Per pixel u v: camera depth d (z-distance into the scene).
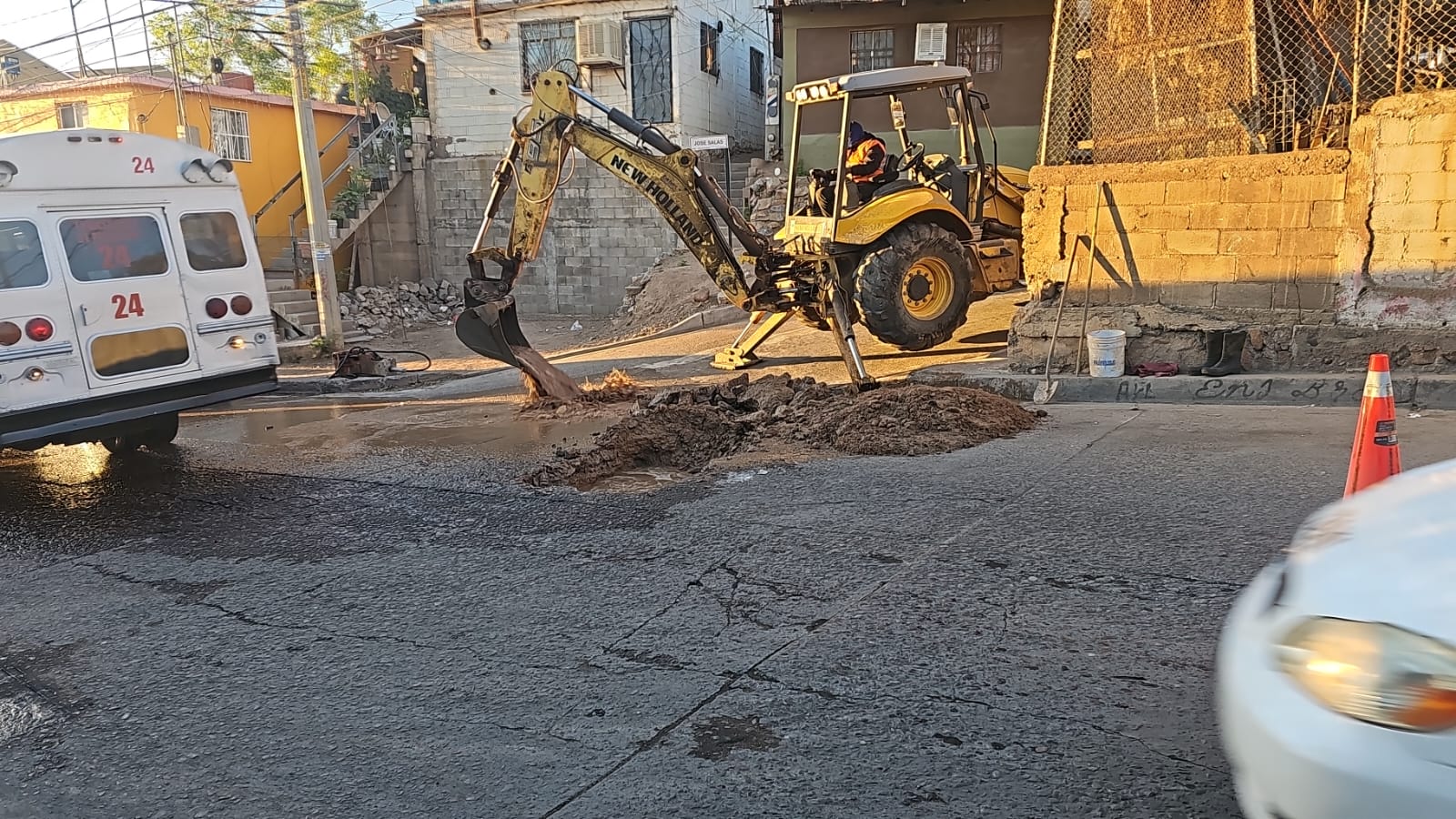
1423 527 2.45
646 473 7.09
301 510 6.72
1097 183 8.63
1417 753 1.93
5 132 23.36
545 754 3.36
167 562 5.75
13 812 3.23
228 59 25.09
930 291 10.51
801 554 5.08
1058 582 4.46
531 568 5.21
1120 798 2.89
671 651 4.09
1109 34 8.61
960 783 3.03
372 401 12.34
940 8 18.67
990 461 6.54
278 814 3.11
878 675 3.75
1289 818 2.11
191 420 11.29
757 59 27.61
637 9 22.19
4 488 7.99
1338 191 7.71
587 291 22.69
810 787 3.07
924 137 19.03
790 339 13.14
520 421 9.59
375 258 23.66
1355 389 7.38
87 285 7.42
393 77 28.67
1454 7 7.27
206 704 3.89
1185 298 8.40
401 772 3.31
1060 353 8.75
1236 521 5.04
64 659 4.44
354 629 4.55
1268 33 8.05
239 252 8.41
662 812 2.99
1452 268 7.32
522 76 23.11
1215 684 3.48
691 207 9.37
